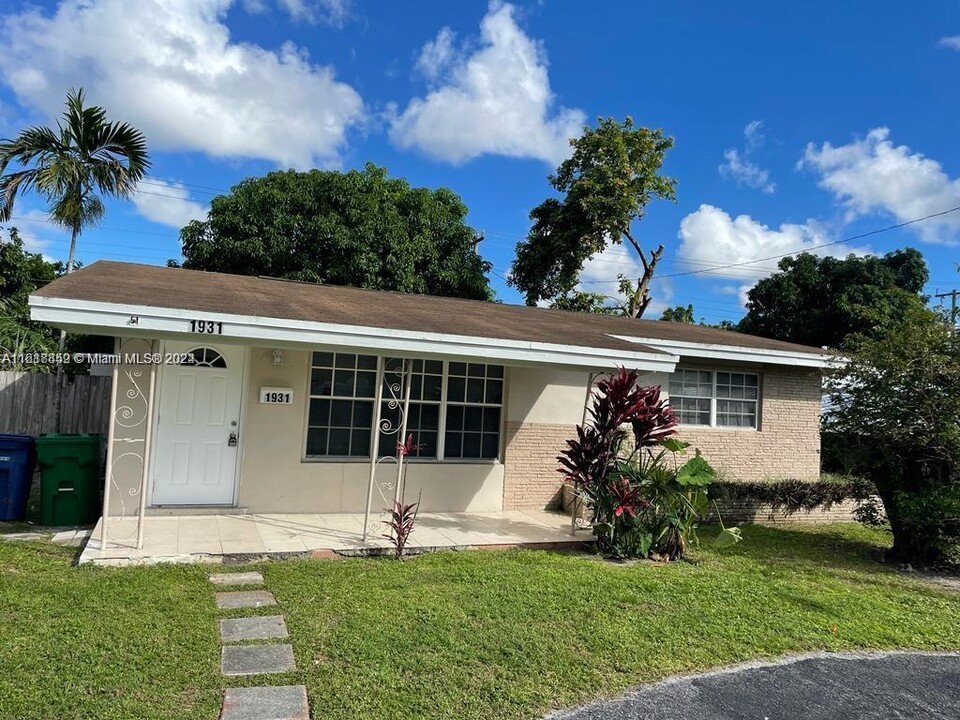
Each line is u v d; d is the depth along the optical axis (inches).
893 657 208.4
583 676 177.5
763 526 440.5
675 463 449.7
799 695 177.5
